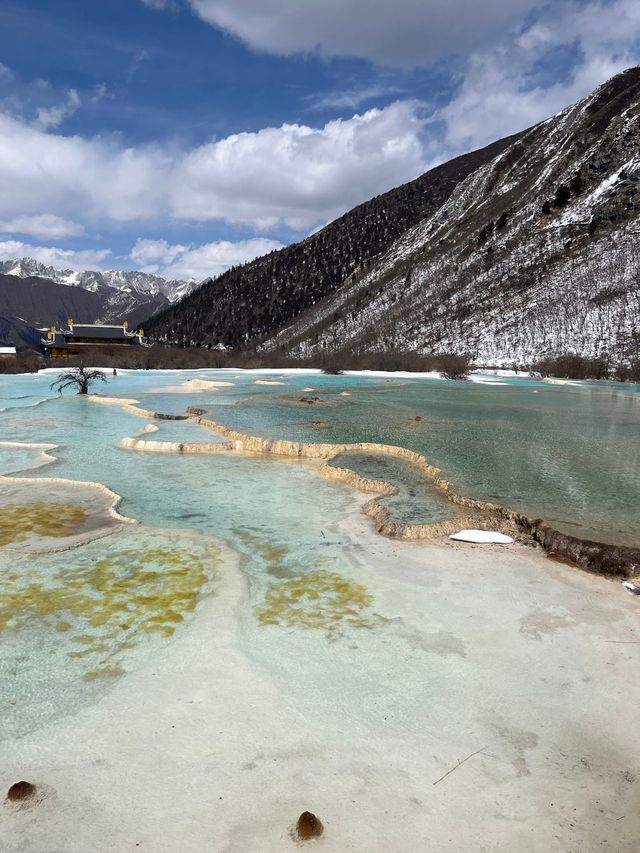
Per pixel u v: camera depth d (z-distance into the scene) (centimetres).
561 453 1451
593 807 357
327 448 1493
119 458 1438
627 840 332
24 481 1183
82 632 565
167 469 1323
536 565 755
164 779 374
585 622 599
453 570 736
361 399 2916
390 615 610
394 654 532
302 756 397
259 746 406
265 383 4019
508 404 2741
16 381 3847
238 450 1571
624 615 615
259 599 648
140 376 4750
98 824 338
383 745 410
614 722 439
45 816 343
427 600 648
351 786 371
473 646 548
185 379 4375
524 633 575
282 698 462
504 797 364
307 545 829
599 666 516
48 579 691
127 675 492
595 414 2350
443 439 1658
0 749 402
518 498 1021
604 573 731
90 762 389
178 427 1914
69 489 1131
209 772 380
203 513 985
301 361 6931
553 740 418
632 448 1530
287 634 567
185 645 540
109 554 774
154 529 874
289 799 359
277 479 1238
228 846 322
